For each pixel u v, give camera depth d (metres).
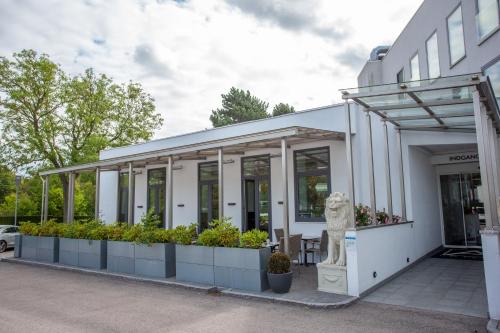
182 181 14.25
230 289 7.25
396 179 9.67
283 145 8.02
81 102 23.25
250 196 12.21
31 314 6.09
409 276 8.10
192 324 5.38
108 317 5.82
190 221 13.86
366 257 6.83
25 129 21.28
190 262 8.05
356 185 10.04
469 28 10.87
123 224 10.41
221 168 9.14
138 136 26.16
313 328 5.05
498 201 6.27
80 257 10.71
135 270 9.08
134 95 26.09
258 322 5.39
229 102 37.22
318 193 10.55
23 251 12.84
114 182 17.27
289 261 6.97
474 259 9.91
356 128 10.09
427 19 13.66
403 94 6.50
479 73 5.61
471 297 6.33
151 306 6.42
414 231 9.54
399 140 9.45
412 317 5.40
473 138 9.14
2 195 34.19
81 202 28.47
